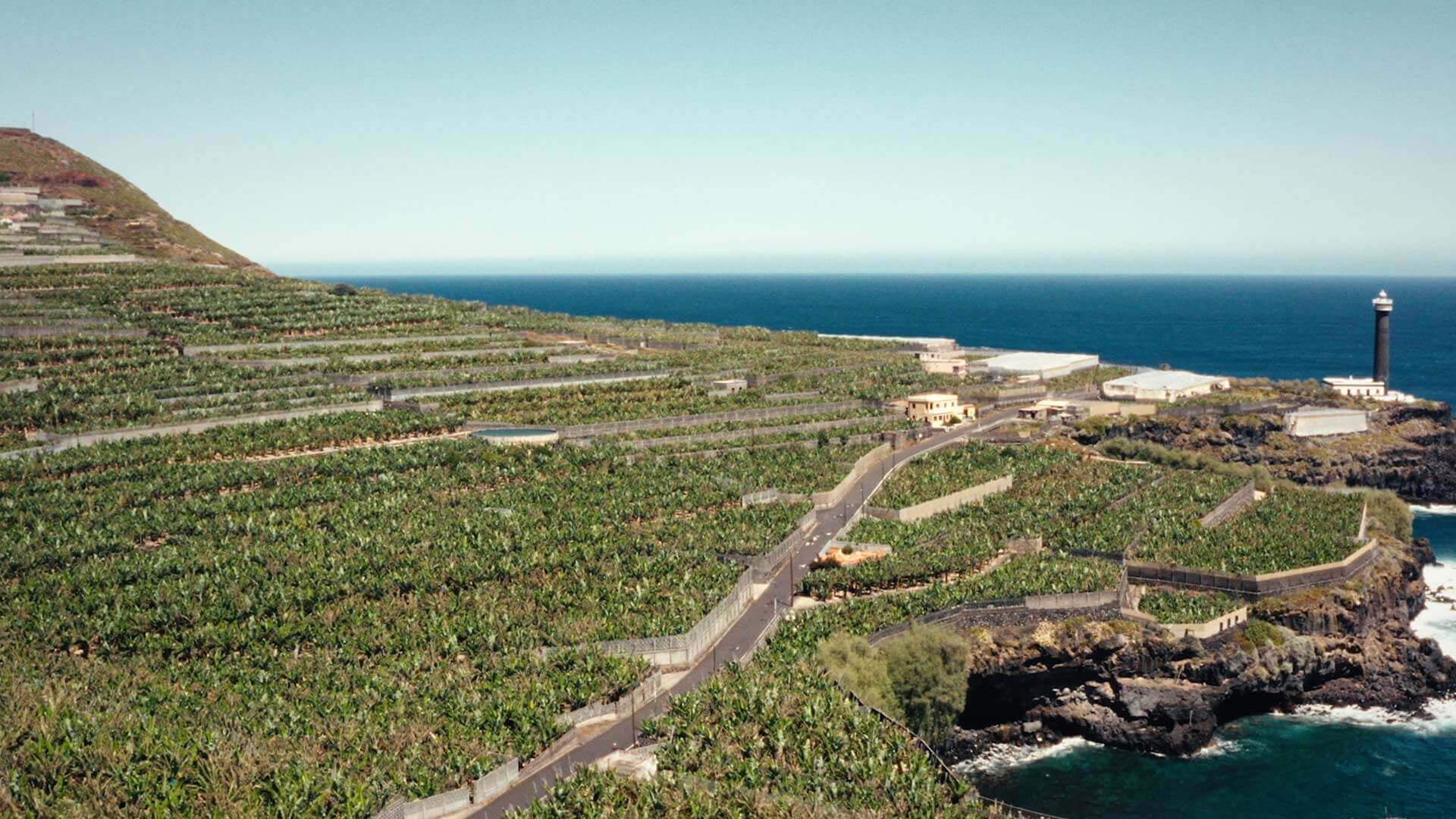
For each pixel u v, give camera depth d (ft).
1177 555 631.56
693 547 606.55
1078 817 480.23
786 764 376.48
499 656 468.75
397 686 436.76
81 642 481.05
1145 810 486.79
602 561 578.66
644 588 539.29
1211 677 545.44
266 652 470.39
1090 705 555.69
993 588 568.41
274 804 340.59
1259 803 492.54
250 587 532.32
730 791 351.46
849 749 383.86
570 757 399.44
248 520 620.49
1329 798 496.23
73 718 375.86
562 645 480.64
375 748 380.37
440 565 561.02
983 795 501.15
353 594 535.19
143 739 365.61
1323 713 580.30
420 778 360.07
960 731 547.49
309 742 381.60
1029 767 528.22
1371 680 595.06
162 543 595.47
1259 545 646.74
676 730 401.90
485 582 546.67
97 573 537.65
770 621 539.70
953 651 509.76
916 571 588.91
